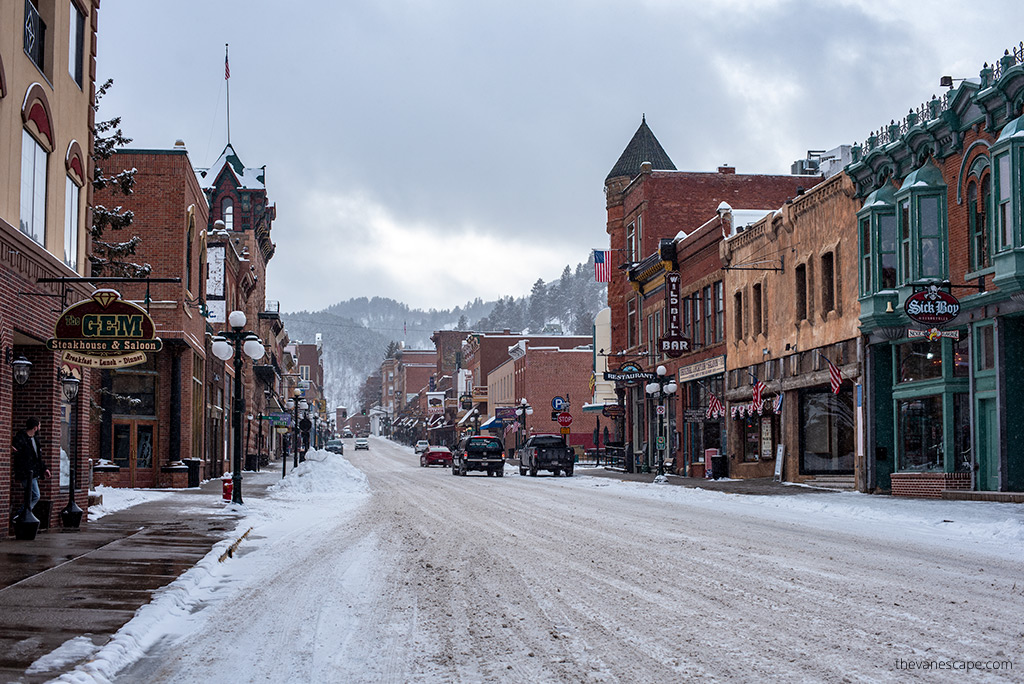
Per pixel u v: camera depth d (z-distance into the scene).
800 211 33.22
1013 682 6.91
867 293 27.83
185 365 36.94
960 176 24.22
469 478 45.94
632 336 55.22
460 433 117.19
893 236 27.16
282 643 8.70
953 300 22.47
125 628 8.85
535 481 41.81
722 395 41.47
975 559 13.68
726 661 7.65
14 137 16.39
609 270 54.12
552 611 9.92
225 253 47.12
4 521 16.53
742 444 40.12
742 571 12.59
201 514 22.30
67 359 16.77
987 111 23.00
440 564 13.77
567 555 14.53
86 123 21.12
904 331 26.56
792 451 34.12
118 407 35.53
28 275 17.03
